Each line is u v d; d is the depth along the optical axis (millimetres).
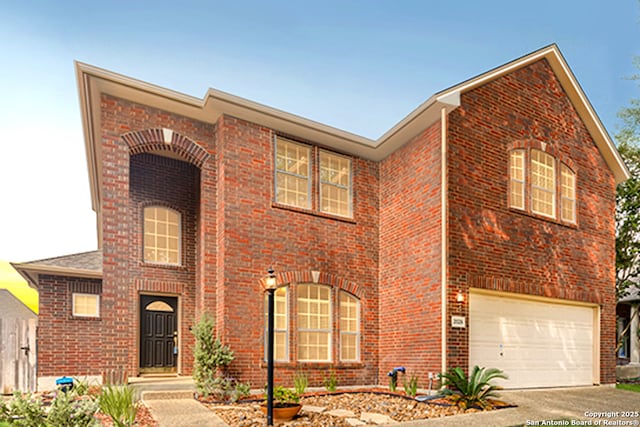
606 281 13820
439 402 9000
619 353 22156
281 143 11812
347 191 12844
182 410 7992
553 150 13102
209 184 10984
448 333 10070
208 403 8734
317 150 12281
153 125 10578
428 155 11297
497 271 11141
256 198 11000
